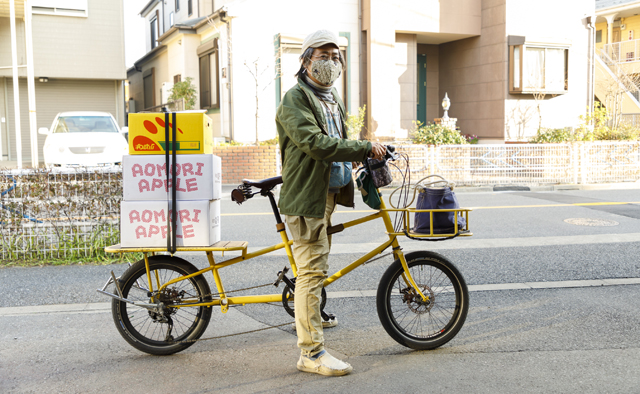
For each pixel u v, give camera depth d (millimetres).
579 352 3725
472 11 19672
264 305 4902
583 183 14805
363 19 18562
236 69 16797
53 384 3336
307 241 3391
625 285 5410
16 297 5129
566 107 20297
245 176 14789
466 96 20797
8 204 6426
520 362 3566
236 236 8008
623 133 17172
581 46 20344
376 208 3656
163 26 27906
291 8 17500
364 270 6035
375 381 3309
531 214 9812
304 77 3438
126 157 3576
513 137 19500
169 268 3732
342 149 3186
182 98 18156
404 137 19234
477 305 4836
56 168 6449
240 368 3555
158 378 3412
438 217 3613
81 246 6543
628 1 28688
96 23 20906
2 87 20734
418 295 3740
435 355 3709
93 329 4336
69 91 21422
